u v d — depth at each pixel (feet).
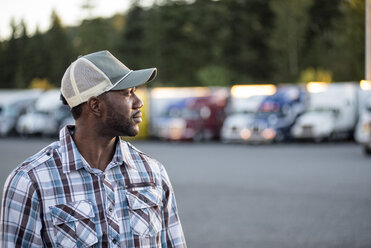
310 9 222.28
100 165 6.70
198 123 92.38
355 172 46.06
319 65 212.23
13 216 6.22
